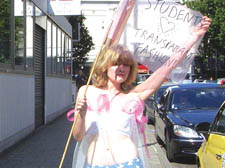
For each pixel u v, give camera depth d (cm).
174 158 852
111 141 330
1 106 887
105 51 350
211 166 515
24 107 1121
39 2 1338
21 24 1098
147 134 1264
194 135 808
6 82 927
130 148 329
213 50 3778
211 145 536
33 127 1256
